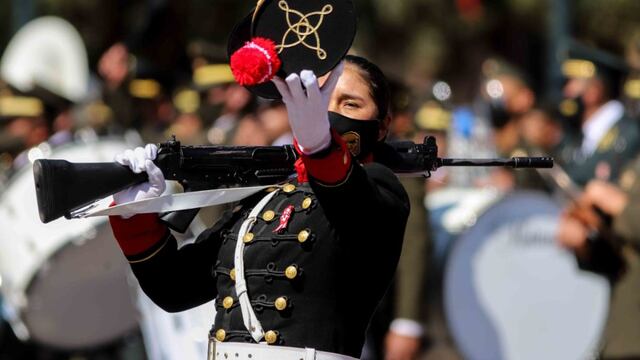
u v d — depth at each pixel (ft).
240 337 31.91
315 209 31.78
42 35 95.20
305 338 31.27
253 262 31.96
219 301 32.86
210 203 32.42
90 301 61.72
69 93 93.40
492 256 67.26
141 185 31.86
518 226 67.41
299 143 29.89
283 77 29.99
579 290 68.08
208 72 77.56
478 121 78.23
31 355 70.03
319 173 30.14
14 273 60.08
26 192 59.98
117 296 62.03
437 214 68.08
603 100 74.49
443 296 66.80
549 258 67.82
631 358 59.26
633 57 67.36
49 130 79.25
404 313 64.08
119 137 61.93
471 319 67.05
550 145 79.87
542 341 67.92
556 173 62.95
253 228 32.45
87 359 68.64
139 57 86.69
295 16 30.53
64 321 61.72
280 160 33.04
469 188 70.79
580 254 60.85
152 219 33.42
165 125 83.25
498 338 67.41
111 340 63.31
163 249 33.65
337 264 31.50
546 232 67.62
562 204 67.56
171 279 33.76
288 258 31.63
